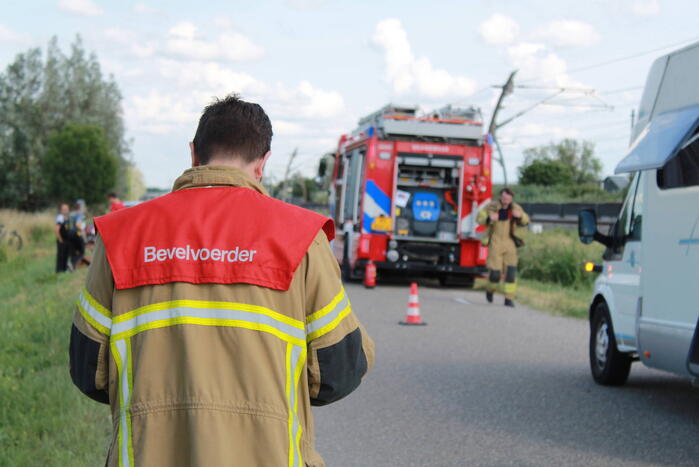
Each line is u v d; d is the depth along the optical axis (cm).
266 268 231
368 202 1900
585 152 10069
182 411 223
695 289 653
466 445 634
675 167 693
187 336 226
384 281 2166
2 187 5753
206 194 245
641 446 632
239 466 219
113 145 6397
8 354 893
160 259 234
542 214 5541
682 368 679
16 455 534
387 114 1897
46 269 2292
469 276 2025
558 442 642
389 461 594
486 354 1048
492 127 4219
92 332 238
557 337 1205
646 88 760
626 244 804
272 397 224
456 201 1936
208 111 261
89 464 527
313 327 237
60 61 6081
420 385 855
